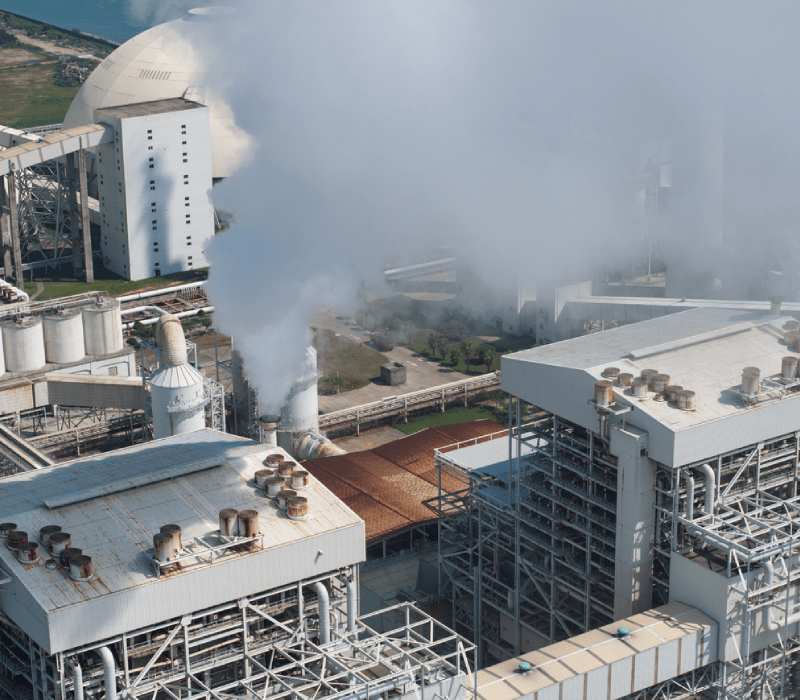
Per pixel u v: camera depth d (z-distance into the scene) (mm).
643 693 80688
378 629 102625
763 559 80188
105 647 70062
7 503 80000
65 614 68188
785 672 86750
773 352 92812
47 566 72250
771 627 81625
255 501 80875
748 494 87562
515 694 74750
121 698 71188
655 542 85000
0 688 76625
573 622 91500
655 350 90875
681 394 83312
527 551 95188
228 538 75188
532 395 91062
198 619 75438
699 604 81938
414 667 73625
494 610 101000
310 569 77375
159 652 71812
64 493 81188
